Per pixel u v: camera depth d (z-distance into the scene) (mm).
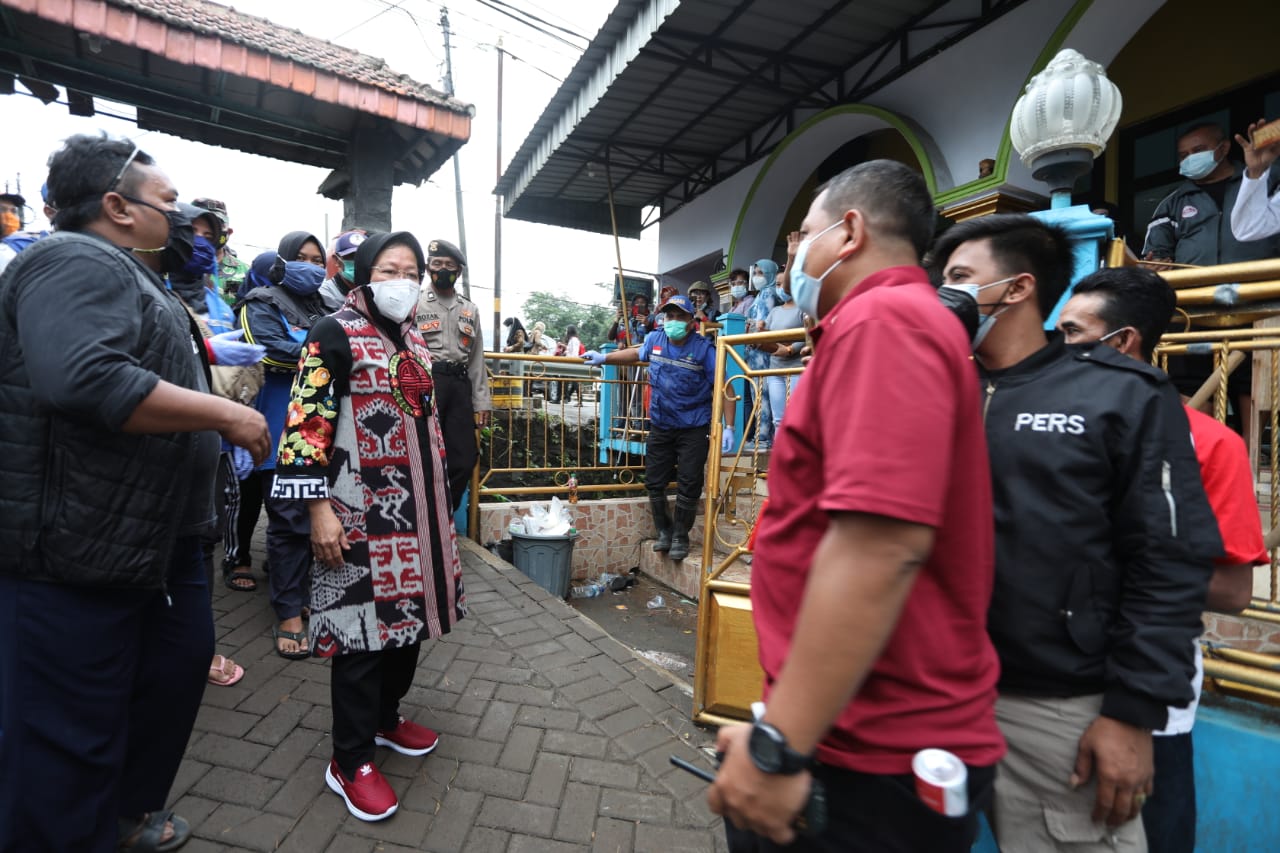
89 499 1509
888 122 6727
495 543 5418
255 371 3084
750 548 2822
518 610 3865
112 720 1616
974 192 5906
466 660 3244
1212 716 1843
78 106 5242
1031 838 1394
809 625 858
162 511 1633
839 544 855
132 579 1584
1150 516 1251
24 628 1501
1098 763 1256
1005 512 1363
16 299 1482
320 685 2854
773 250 9305
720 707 2805
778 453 1080
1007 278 1414
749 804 901
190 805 2145
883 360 882
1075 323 1599
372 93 5125
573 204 11250
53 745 1523
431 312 4246
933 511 838
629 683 3139
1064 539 1312
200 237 2941
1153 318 1542
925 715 974
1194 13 5547
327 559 2111
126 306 1543
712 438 3047
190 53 4500
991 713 1038
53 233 1593
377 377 2209
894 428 847
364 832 2115
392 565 2189
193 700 1909
